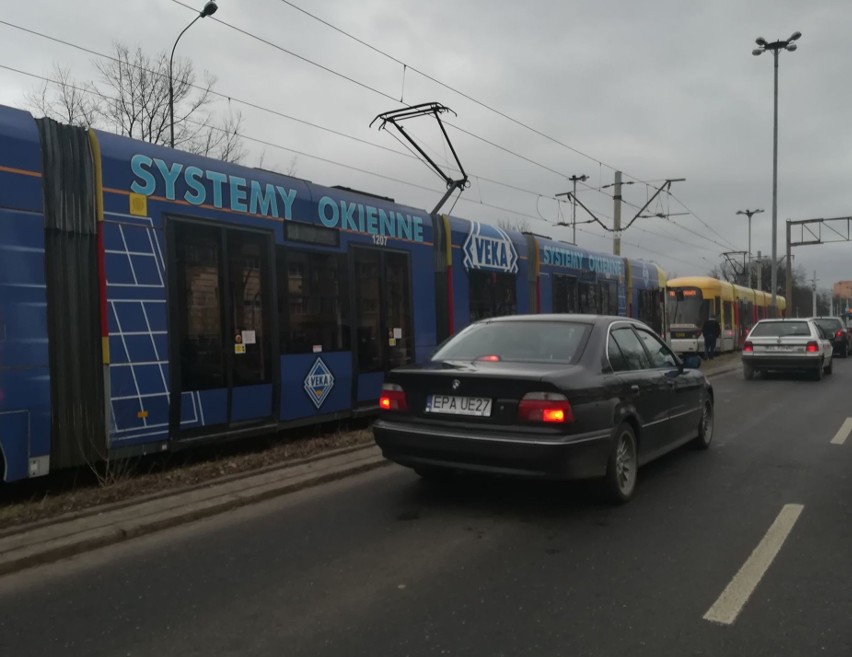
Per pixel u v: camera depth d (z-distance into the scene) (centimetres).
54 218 605
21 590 421
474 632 361
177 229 706
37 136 601
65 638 359
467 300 1182
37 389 584
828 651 337
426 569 452
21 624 376
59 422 599
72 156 626
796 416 1127
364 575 443
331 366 896
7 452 564
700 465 755
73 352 612
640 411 627
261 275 802
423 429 571
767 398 1393
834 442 887
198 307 721
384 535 522
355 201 960
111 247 646
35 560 461
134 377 656
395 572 447
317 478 672
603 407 561
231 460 752
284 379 823
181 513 552
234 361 759
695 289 2817
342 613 386
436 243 1120
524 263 1362
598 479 578
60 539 488
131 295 658
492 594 410
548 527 539
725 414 1160
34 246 589
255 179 807
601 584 423
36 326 586
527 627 366
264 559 472
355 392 938
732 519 556
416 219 1079
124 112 2278
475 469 550
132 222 665
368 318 967
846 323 3800
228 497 598
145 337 667
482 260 1230
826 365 1956
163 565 462
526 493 637
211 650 345
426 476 686
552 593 411
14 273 574
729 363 2341
